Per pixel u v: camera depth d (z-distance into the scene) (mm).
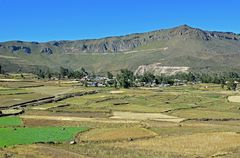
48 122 126625
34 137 98938
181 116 147500
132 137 99688
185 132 107250
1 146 85125
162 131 109000
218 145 88562
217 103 195750
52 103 187875
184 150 83188
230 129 114125
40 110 161625
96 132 107062
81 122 126812
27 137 98875
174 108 172000
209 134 102875
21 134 103438
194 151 82188
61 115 147125
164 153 79438
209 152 81312
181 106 180250
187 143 91062
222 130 111562
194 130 110875
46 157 73500
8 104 175375
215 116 147750
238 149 84688
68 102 193375
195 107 177375
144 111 162000
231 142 92062
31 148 81875
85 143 91875
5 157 72062
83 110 162625
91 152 79750
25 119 132500
